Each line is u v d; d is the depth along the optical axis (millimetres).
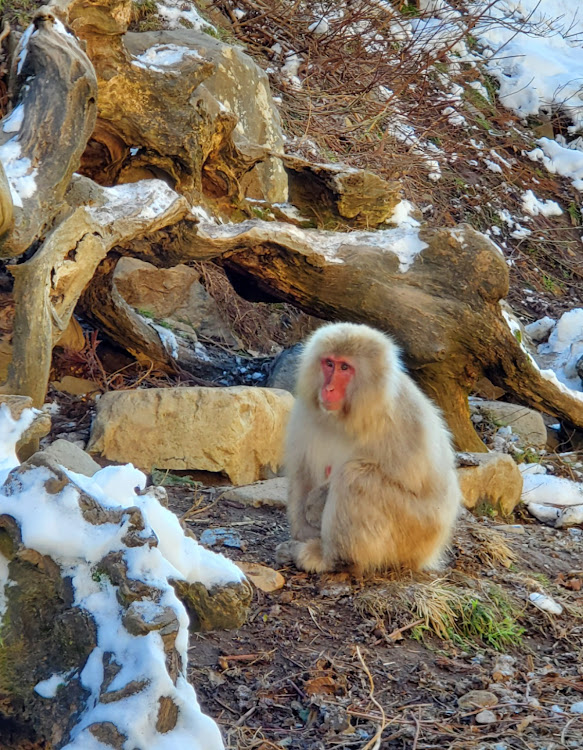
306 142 9938
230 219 6965
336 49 11242
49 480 2812
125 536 2752
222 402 5602
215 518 5098
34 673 2668
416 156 11391
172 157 6352
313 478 4656
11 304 5215
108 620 2629
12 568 2783
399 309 6707
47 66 5391
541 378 7078
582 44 16203
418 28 13773
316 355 4391
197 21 8500
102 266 6273
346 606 4266
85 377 6535
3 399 4195
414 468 4383
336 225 7367
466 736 3350
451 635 4207
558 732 3424
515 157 13461
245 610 3869
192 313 8234
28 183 5145
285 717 3375
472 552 5184
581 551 5711
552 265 11977
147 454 5547
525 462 7418
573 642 4383
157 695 2416
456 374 7000
